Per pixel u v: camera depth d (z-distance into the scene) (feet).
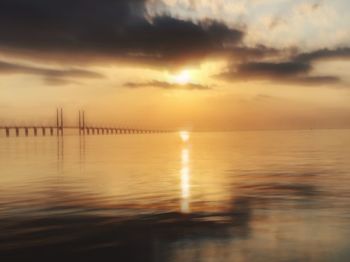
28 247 37.81
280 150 219.00
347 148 233.76
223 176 95.55
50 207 57.67
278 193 68.23
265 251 35.94
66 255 35.45
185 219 49.03
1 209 56.39
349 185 76.74
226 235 41.24
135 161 147.64
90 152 218.18
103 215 51.88
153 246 37.78
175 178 92.27
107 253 36.01
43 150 246.27
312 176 92.68
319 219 47.75
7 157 176.14
